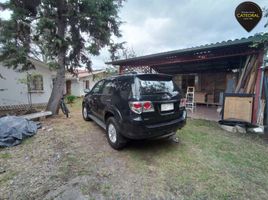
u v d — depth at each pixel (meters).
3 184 2.58
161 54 7.37
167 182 2.62
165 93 3.53
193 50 6.43
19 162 3.27
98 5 7.48
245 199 2.26
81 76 20.12
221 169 2.98
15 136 4.18
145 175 2.80
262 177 2.75
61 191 2.41
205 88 12.50
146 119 3.15
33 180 2.68
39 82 12.13
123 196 2.32
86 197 2.30
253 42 4.83
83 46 9.11
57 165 3.13
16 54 6.85
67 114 7.28
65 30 8.19
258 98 5.31
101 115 4.50
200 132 5.01
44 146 4.03
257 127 5.12
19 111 9.45
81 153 3.62
